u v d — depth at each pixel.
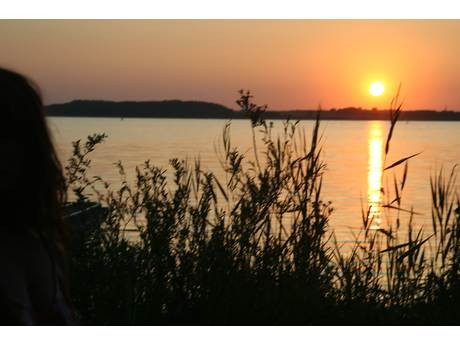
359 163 76.56
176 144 107.38
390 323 4.98
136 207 5.45
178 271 5.25
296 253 5.29
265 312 4.97
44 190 1.96
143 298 5.08
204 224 5.32
